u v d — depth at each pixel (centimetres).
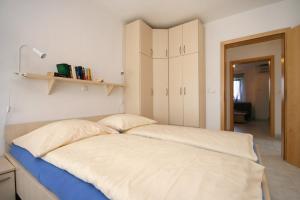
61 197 93
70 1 213
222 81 295
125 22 297
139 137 166
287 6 241
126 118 215
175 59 306
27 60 174
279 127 399
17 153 146
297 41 229
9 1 161
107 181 78
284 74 249
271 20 252
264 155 278
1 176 130
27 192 120
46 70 189
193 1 242
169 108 314
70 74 196
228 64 454
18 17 167
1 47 157
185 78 295
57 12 200
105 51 260
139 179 80
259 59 421
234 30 282
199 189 71
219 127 299
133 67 284
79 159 105
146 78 293
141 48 281
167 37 315
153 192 70
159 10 264
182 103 299
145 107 289
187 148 129
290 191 174
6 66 160
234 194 68
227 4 251
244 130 491
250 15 268
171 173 86
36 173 117
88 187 86
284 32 243
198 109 282
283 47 249
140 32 279
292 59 236
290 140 241
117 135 172
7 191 134
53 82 182
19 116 169
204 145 139
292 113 238
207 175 84
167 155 113
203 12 272
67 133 144
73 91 216
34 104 180
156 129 195
